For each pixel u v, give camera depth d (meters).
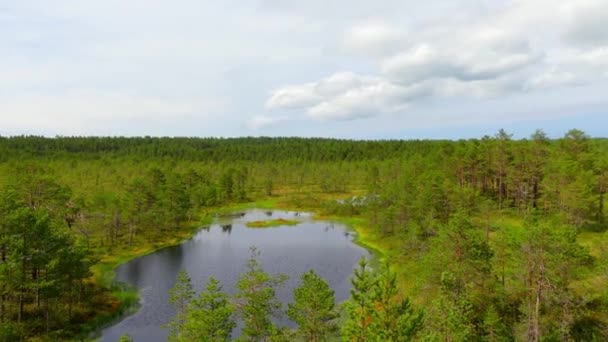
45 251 48.66
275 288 64.38
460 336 28.75
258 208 150.25
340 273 73.31
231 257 84.75
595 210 81.31
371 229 106.12
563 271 36.09
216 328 32.88
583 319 37.38
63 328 49.22
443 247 41.03
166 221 104.31
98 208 92.50
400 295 45.12
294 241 99.25
